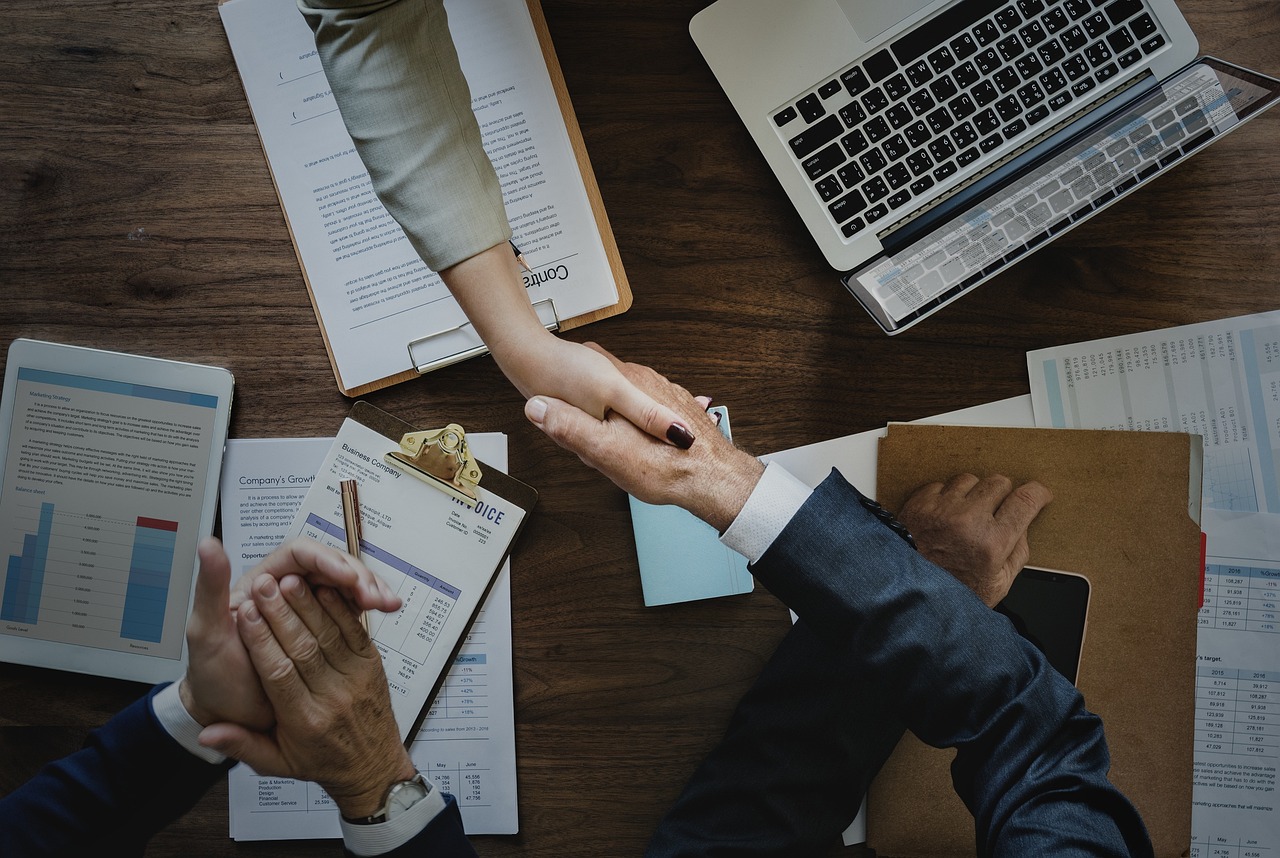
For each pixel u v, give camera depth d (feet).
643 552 2.99
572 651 3.03
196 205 3.01
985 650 2.34
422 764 3.01
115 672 3.01
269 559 2.36
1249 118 2.90
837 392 3.03
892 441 3.02
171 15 2.97
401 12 2.30
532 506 3.01
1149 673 3.01
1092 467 3.00
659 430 2.44
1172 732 3.01
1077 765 2.33
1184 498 2.99
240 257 3.01
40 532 3.01
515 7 2.91
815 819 2.82
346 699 2.35
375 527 3.00
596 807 3.04
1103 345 3.02
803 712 2.83
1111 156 2.90
